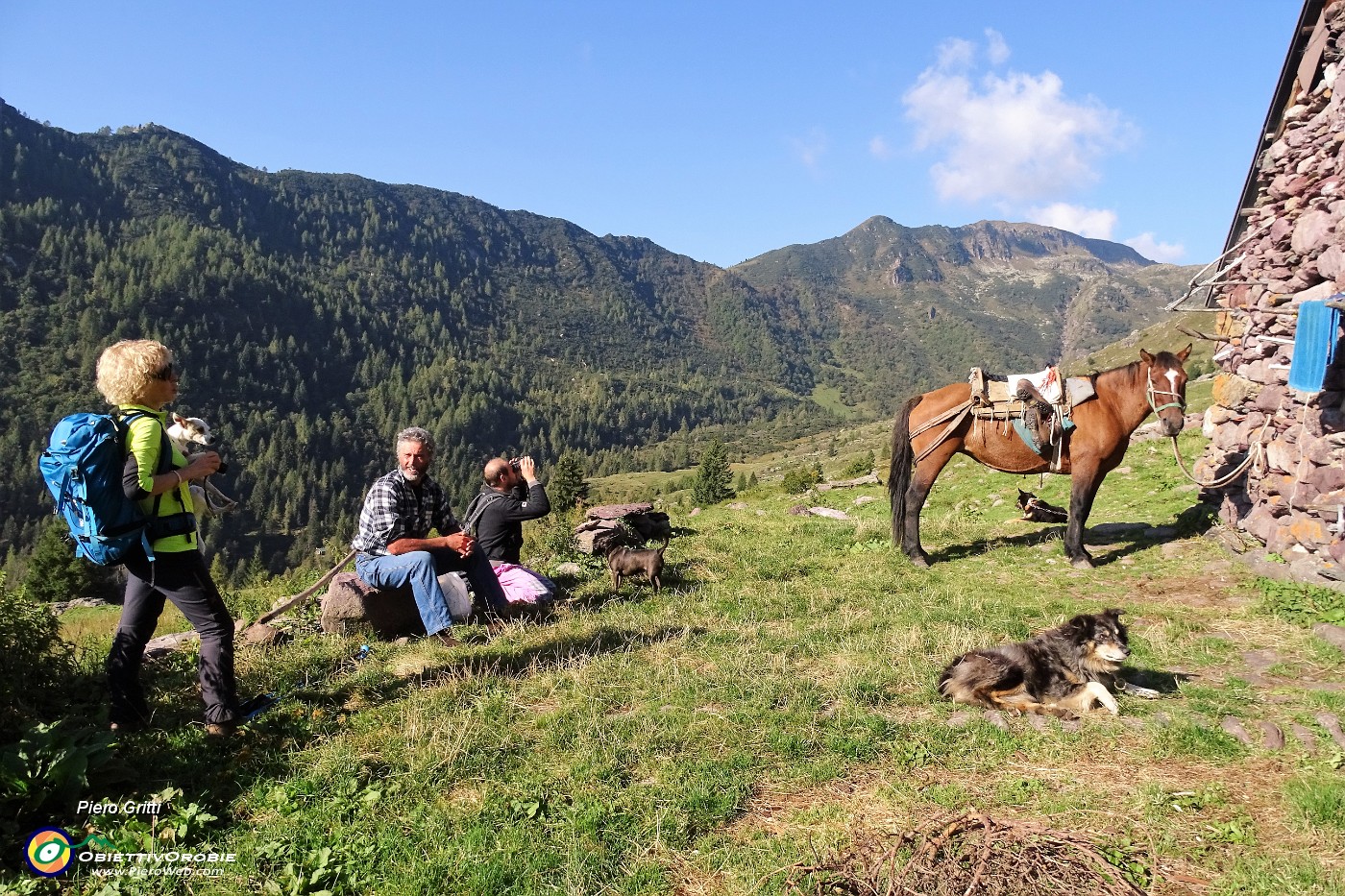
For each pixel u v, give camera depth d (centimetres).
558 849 385
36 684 526
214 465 493
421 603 697
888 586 927
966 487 1756
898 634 714
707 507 2212
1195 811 417
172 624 1074
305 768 470
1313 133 928
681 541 1245
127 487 440
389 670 645
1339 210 823
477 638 743
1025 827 371
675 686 600
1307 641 690
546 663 659
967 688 561
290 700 573
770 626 763
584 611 826
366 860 378
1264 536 933
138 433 445
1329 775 445
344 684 608
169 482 459
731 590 919
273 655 695
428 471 743
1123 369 1002
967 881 338
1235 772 460
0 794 389
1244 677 622
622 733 517
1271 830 398
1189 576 919
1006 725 524
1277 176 1043
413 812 421
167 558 477
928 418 1051
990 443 1027
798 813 423
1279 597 785
